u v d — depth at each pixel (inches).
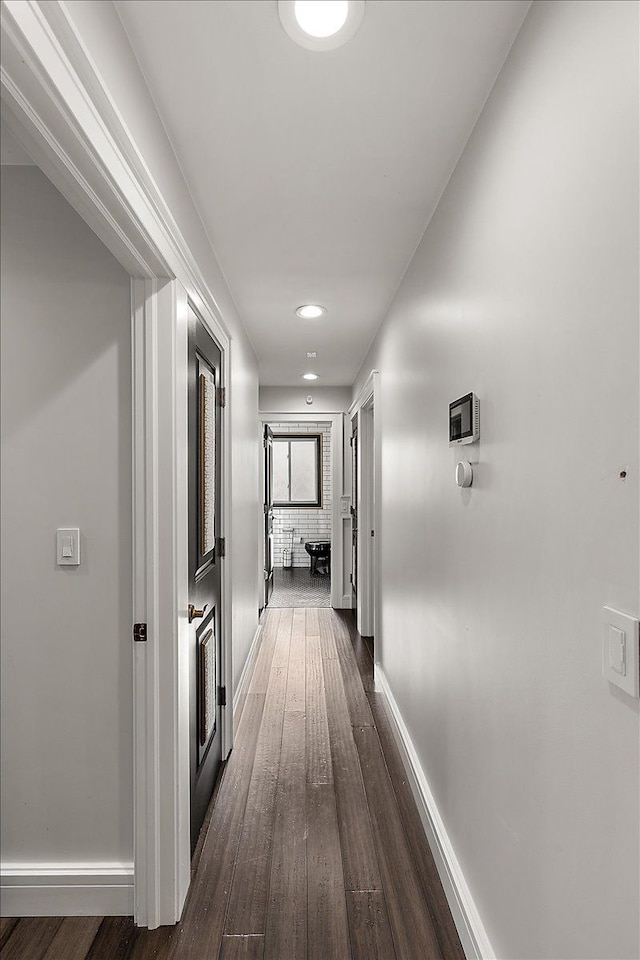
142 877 66.8
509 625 52.1
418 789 90.2
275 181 76.5
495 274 55.9
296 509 351.3
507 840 52.5
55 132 39.4
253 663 164.1
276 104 60.2
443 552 78.2
